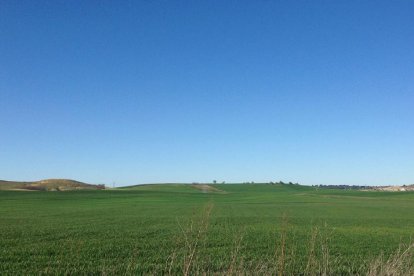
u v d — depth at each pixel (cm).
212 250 2364
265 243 2775
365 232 3703
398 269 1144
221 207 8025
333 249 2594
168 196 13275
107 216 5353
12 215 5469
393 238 3256
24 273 1723
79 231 3488
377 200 11969
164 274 1667
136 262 2000
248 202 10275
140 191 16200
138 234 3291
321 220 5050
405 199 12681
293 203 9906
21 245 2595
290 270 1642
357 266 1962
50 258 2111
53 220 4678
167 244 2675
